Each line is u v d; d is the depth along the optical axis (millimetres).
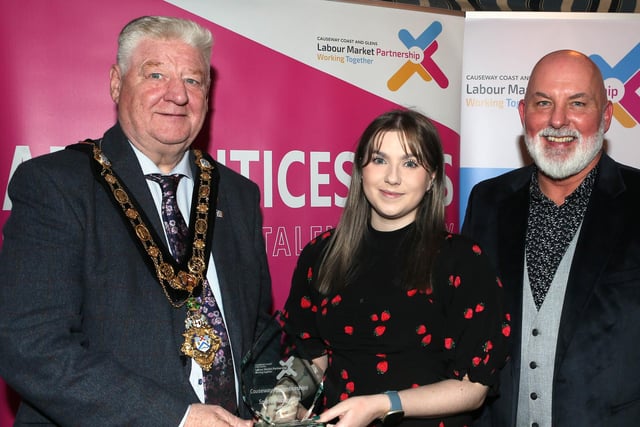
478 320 1859
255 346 1840
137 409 1633
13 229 1738
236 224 2062
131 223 1793
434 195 1979
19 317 1646
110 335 1712
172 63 1856
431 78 3178
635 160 3326
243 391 1799
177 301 1793
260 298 2172
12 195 1784
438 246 1935
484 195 2492
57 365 1623
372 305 1909
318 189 3008
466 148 3311
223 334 1866
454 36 3229
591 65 2332
